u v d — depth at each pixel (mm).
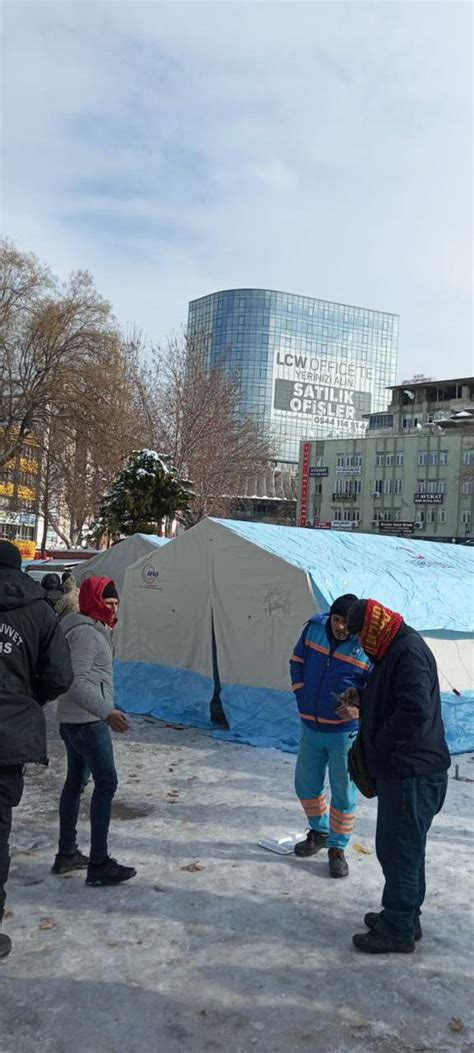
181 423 39906
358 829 6125
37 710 3900
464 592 9984
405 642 4129
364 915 4586
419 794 4094
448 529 76125
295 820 6191
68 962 3936
